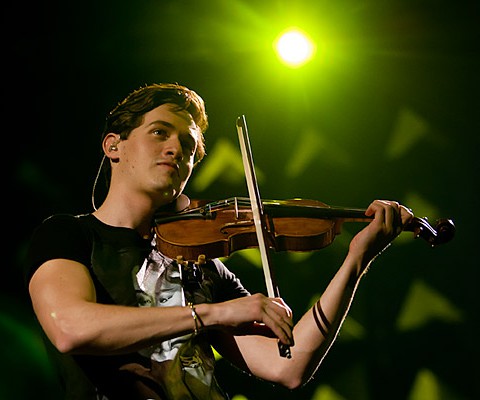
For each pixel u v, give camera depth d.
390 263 13.16
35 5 12.57
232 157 13.19
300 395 12.65
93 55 12.80
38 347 12.17
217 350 7.19
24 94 12.63
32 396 12.09
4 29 12.59
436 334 12.91
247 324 5.95
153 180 6.88
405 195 13.25
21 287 12.28
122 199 6.92
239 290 7.36
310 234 7.54
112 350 5.74
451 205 13.20
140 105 7.14
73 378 6.16
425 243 13.12
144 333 5.77
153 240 7.02
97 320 5.72
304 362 6.82
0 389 12.06
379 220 6.96
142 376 6.16
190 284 6.88
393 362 12.84
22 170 12.48
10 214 12.39
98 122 12.70
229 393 12.51
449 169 13.25
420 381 12.77
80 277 6.11
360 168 13.32
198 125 7.47
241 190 13.12
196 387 6.36
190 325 5.87
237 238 7.31
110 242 6.63
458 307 12.95
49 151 12.57
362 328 12.98
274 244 7.47
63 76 12.73
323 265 13.05
